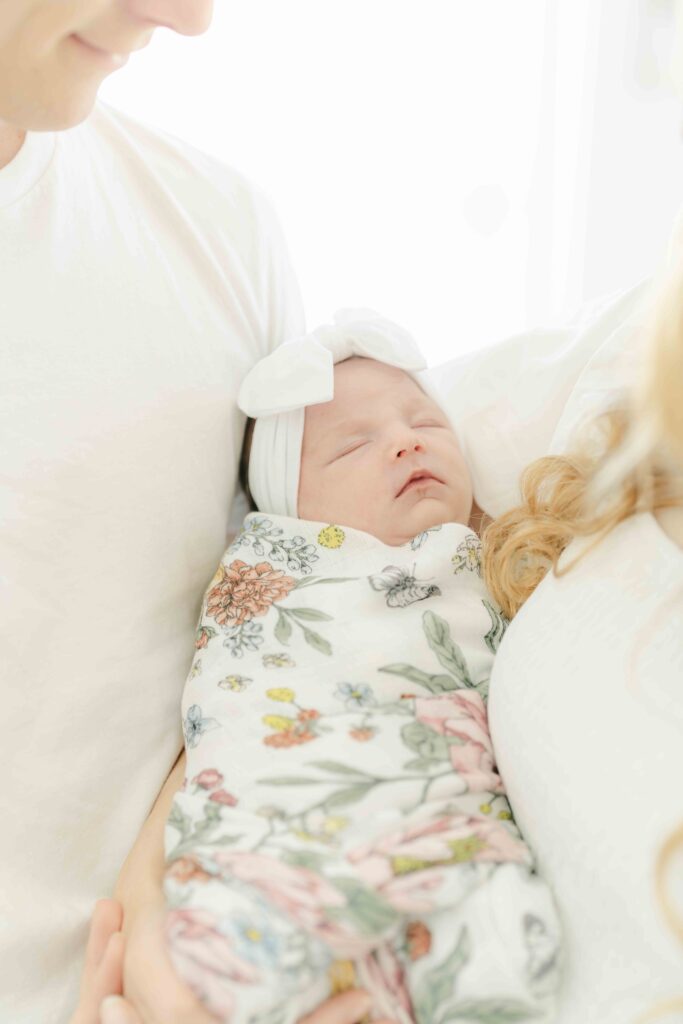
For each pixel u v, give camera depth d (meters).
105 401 0.85
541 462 0.93
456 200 1.53
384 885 0.61
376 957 0.65
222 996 0.58
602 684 0.64
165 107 1.41
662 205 1.57
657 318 0.60
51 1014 0.73
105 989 0.68
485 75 1.46
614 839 0.59
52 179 0.85
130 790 0.84
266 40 1.40
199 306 0.97
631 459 0.67
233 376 1.00
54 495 0.81
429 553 0.91
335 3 1.39
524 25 1.44
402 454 0.97
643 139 1.53
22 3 0.62
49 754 0.79
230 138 1.44
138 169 0.97
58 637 0.81
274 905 0.60
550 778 0.65
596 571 0.70
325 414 1.02
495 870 0.65
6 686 0.77
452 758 0.72
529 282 1.59
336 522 0.99
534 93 1.47
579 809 0.62
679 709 0.59
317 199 1.51
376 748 0.72
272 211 1.09
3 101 0.69
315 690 0.80
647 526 0.67
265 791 0.70
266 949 0.58
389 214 1.53
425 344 1.62
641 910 0.57
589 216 1.58
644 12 1.44
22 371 0.81
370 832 0.66
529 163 1.52
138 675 0.86
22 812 0.77
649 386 0.60
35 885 0.77
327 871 0.61
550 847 0.65
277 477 1.01
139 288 0.91
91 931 0.73
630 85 1.49
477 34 1.44
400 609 0.88
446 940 0.63
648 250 1.60
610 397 0.89
